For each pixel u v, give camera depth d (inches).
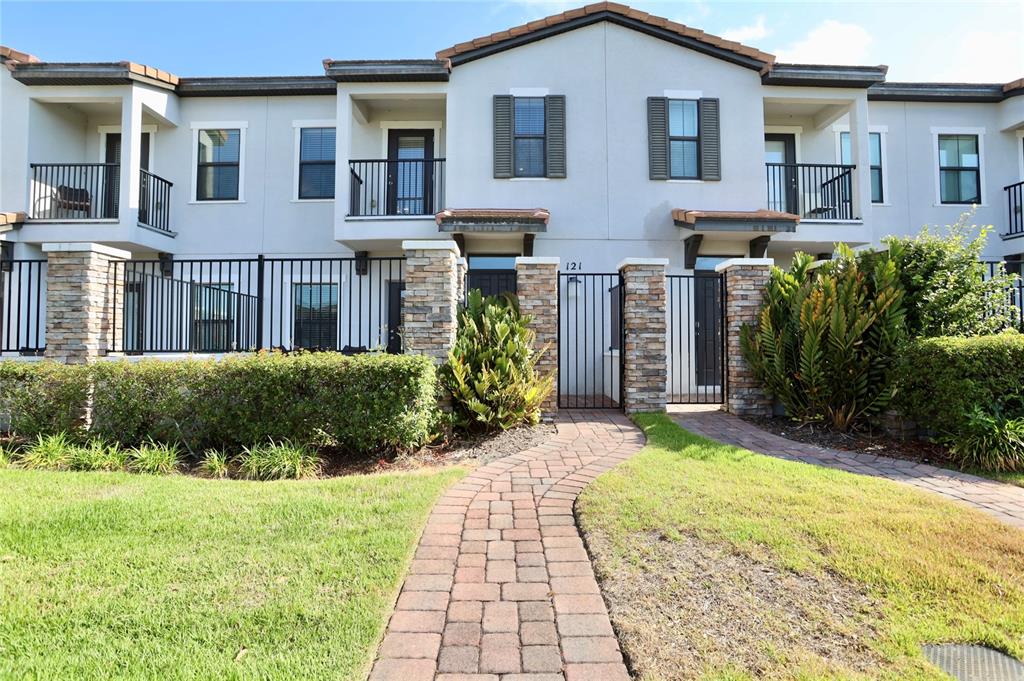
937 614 100.0
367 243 424.2
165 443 221.6
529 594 109.8
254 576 112.7
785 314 282.2
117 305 276.8
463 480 185.6
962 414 205.0
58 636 92.0
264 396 217.2
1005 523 142.5
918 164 473.1
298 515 145.9
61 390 224.7
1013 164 475.5
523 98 418.9
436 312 261.3
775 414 295.9
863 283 257.8
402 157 465.4
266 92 456.8
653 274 301.7
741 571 116.6
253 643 90.7
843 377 248.2
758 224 379.2
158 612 98.8
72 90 414.9
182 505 152.6
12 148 412.5
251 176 459.8
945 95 466.0
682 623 98.7
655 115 418.3
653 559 122.6
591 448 226.1
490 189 415.2
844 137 472.1
